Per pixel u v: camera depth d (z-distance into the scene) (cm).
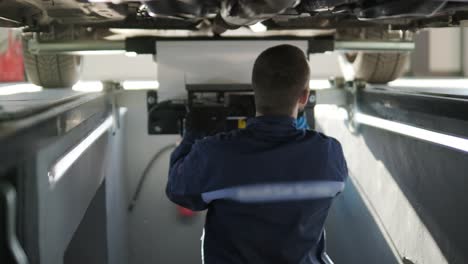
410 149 194
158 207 320
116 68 473
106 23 228
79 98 171
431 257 182
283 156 141
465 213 154
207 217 151
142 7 195
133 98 268
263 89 143
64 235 135
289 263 143
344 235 281
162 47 225
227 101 215
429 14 151
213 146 140
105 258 226
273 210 140
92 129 183
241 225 142
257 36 229
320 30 249
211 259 146
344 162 151
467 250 154
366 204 250
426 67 561
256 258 144
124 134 305
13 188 89
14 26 217
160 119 232
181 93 227
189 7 161
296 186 140
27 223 102
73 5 188
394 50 255
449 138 153
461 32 548
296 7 174
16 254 79
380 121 216
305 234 144
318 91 260
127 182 315
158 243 322
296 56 142
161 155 317
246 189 138
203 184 140
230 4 156
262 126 143
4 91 245
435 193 175
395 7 153
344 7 176
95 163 193
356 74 310
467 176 152
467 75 549
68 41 239
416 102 175
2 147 77
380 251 233
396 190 212
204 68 224
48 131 111
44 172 112
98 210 224
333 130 297
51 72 283
